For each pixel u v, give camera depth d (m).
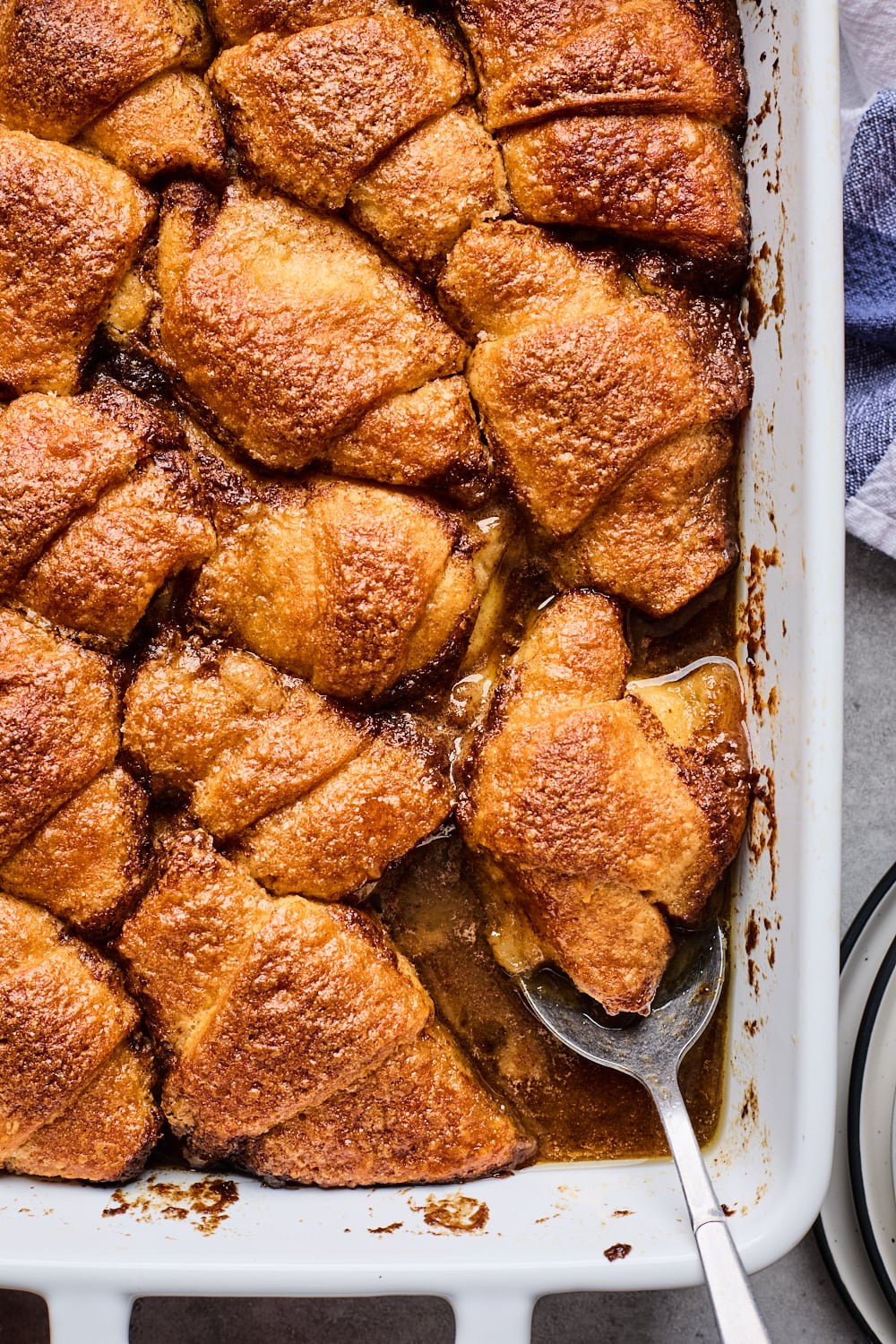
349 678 0.50
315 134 0.49
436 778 0.51
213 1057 0.49
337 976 0.49
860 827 0.57
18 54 0.49
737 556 0.52
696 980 0.52
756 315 0.51
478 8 0.50
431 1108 0.50
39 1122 0.50
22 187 0.49
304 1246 0.50
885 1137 0.54
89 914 0.50
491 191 0.50
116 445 0.49
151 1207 0.51
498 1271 0.49
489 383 0.50
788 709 0.50
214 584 0.50
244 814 0.49
